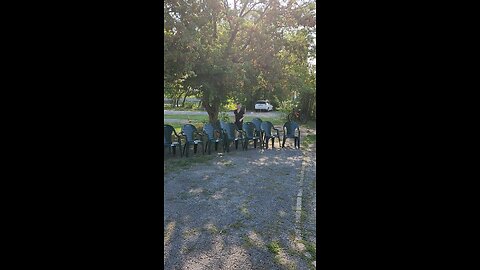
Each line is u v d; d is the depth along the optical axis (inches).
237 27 359.6
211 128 267.1
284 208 144.2
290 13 362.6
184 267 94.5
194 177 191.9
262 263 97.4
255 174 202.5
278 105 619.8
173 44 277.6
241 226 123.6
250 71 353.7
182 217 131.5
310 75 436.8
